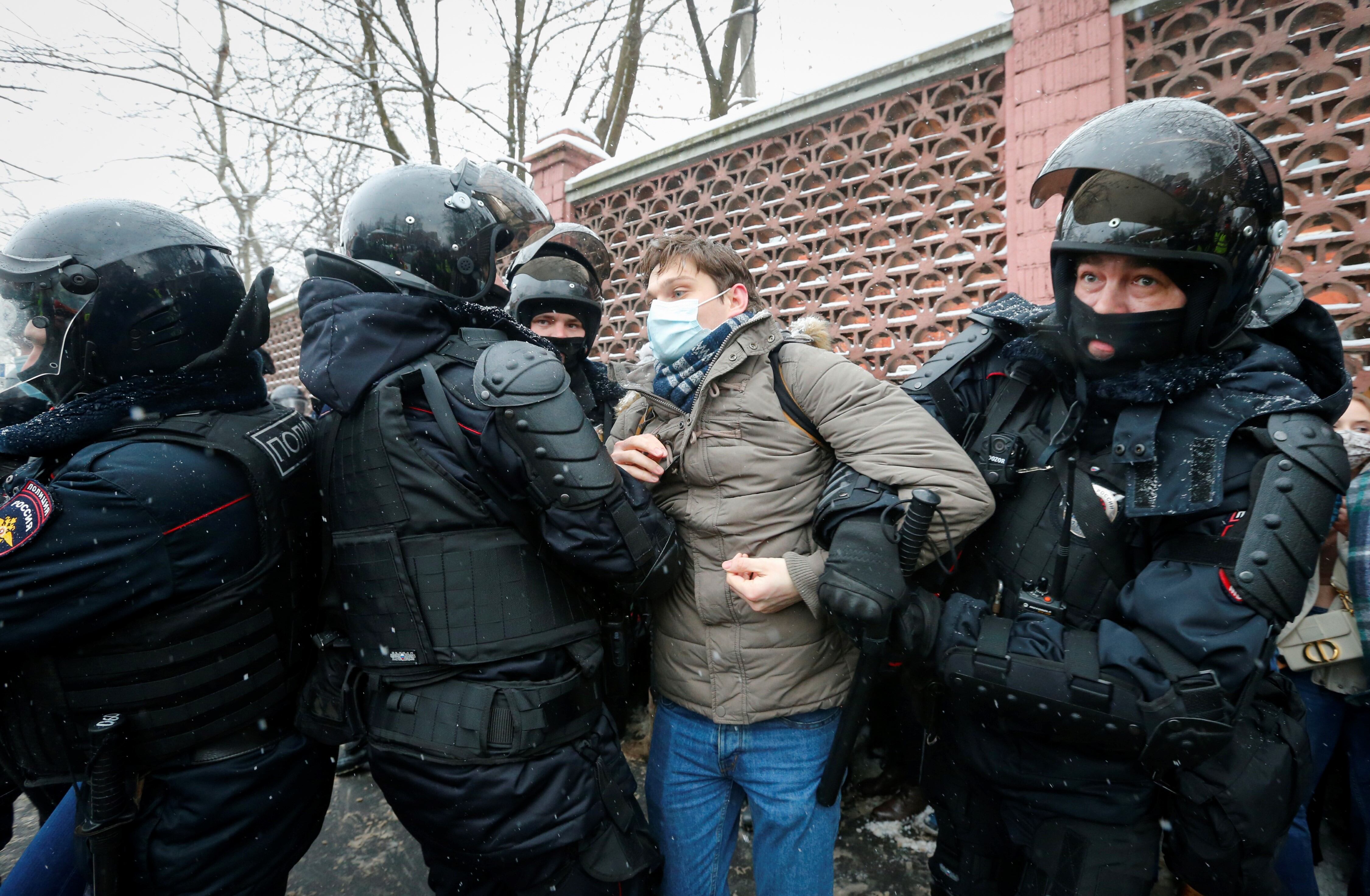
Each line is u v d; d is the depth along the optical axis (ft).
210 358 3.66
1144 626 2.92
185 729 3.39
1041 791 3.34
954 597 3.51
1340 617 4.99
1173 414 3.10
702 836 4.20
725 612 3.88
